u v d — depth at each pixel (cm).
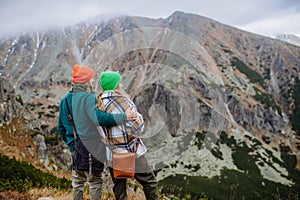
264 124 17312
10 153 2722
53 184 1012
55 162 3188
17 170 1130
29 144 3150
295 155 15475
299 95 19750
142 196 602
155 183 382
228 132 15225
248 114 17150
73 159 408
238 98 17725
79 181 434
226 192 9631
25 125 3434
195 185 9856
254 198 9938
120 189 407
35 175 1130
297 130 17525
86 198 609
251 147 14800
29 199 726
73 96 385
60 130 422
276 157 14712
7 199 733
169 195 598
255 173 12244
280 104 19700
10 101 3534
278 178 12469
